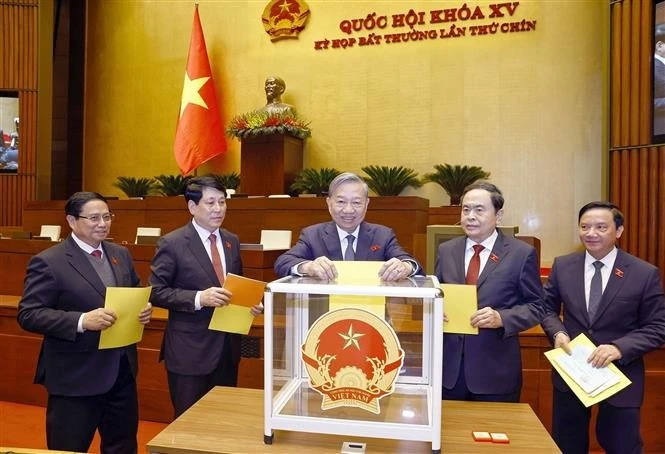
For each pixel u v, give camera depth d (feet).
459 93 22.03
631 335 6.69
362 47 23.40
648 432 10.00
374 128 23.17
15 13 25.52
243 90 25.03
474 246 7.04
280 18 24.36
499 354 6.66
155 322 11.39
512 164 21.34
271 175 21.26
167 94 26.32
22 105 25.48
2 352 12.57
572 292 7.39
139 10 26.89
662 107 15.85
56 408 6.89
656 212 15.80
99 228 7.01
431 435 3.90
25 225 21.94
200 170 25.77
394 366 3.92
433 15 22.33
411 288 3.80
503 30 21.47
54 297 6.77
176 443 4.25
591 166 20.51
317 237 7.13
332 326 4.00
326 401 4.05
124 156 27.09
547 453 4.14
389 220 15.06
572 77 20.75
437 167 20.29
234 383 8.05
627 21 16.61
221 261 8.06
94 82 27.89
